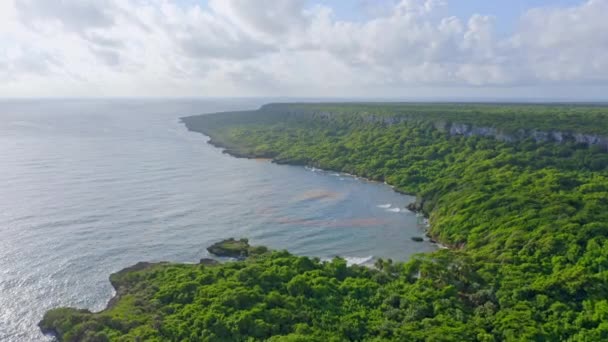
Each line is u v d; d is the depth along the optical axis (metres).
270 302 71.12
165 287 77.75
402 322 67.19
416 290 75.25
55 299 79.56
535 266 82.12
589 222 94.56
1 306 76.56
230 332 63.34
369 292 76.62
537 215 104.56
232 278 79.56
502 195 123.44
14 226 111.00
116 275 87.25
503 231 101.06
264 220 126.19
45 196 137.62
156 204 135.25
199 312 67.88
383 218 131.38
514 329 62.75
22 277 86.38
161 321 66.81
